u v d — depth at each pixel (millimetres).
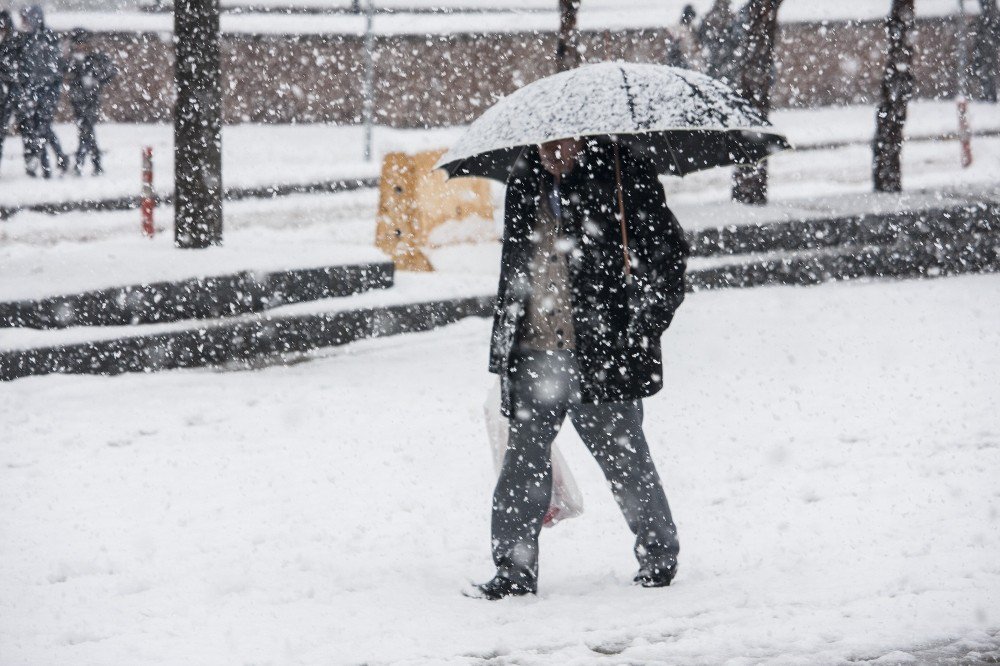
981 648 7930
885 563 10148
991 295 25188
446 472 14406
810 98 62938
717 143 10656
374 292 23516
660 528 10023
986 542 10555
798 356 20016
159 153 47219
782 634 8398
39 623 9570
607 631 8805
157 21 55094
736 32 50656
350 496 13469
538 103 9695
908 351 20000
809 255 28344
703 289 26859
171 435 16016
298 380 19266
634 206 9617
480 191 27797
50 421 16578
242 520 12609
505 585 10016
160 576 10789
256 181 40406
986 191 35875
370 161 46312
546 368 9766
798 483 13125
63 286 20312
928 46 65500
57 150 41156
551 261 9695
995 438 14367
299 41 55438
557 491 10680
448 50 55625
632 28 57812
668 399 17469
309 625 9305
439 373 19812
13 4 53219
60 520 12617
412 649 8578
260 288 21891
